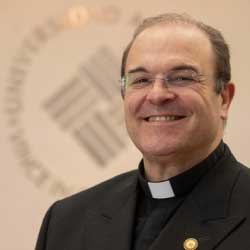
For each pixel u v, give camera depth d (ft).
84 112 21.11
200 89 11.32
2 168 21.16
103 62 21.12
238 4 20.88
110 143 21.01
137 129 11.84
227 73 11.98
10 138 21.22
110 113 21.02
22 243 21.02
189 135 11.32
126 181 13.30
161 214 11.53
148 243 11.30
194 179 11.58
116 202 12.64
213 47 11.67
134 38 12.12
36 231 21.01
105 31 21.21
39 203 21.07
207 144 11.60
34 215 21.04
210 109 11.46
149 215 11.84
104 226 12.19
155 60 11.29
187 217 11.09
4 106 21.26
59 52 21.29
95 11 21.29
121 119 20.98
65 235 12.59
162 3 21.08
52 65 21.26
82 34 21.26
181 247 10.66
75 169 21.07
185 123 11.32
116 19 21.21
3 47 21.40
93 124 21.07
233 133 20.42
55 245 12.53
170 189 11.63
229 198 11.21
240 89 20.56
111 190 13.20
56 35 21.33
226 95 12.15
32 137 21.16
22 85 21.29
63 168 21.08
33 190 21.08
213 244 10.45
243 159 20.31
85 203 13.08
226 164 11.89
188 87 11.27
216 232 10.61
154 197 11.85
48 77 21.26
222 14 20.90
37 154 21.15
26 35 21.40
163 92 11.20
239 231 10.45
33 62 21.31
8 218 21.08
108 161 20.98
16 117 21.22
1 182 21.15
